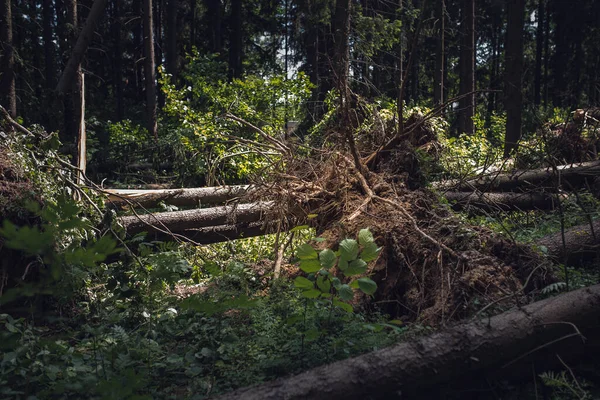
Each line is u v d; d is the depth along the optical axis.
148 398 2.87
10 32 13.19
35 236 2.35
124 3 29.00
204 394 3.46
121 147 13.04
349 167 6.33
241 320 4.67
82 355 3.77
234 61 28.30
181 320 4.62
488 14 31.33
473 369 3.18
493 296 3.99
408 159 6.29
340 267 3.52
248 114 11.56
